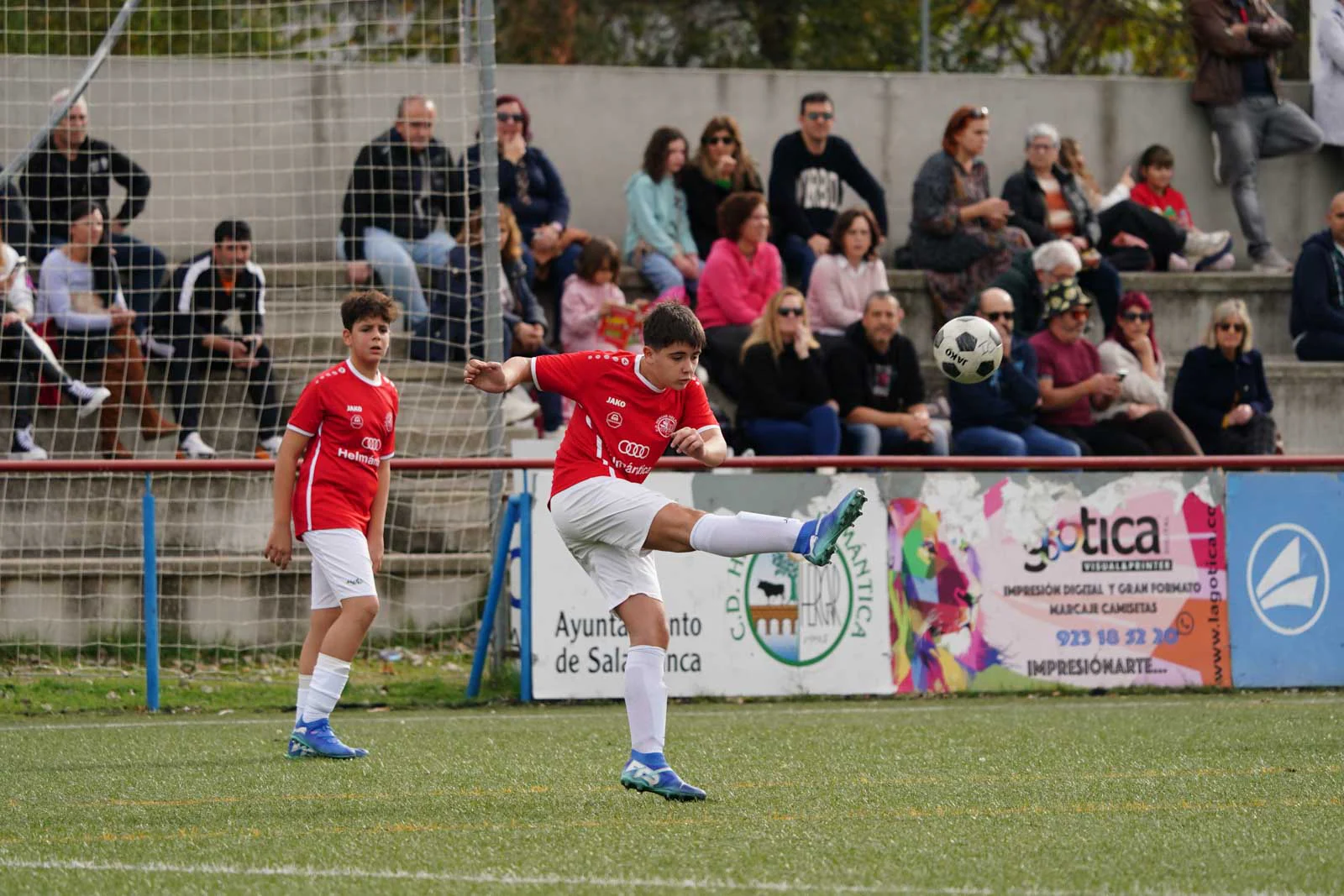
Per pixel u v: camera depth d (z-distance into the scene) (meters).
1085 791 19.95
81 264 38.31
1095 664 32.62
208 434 38.91
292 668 34.34
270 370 38.88
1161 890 14.23
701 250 45.66
